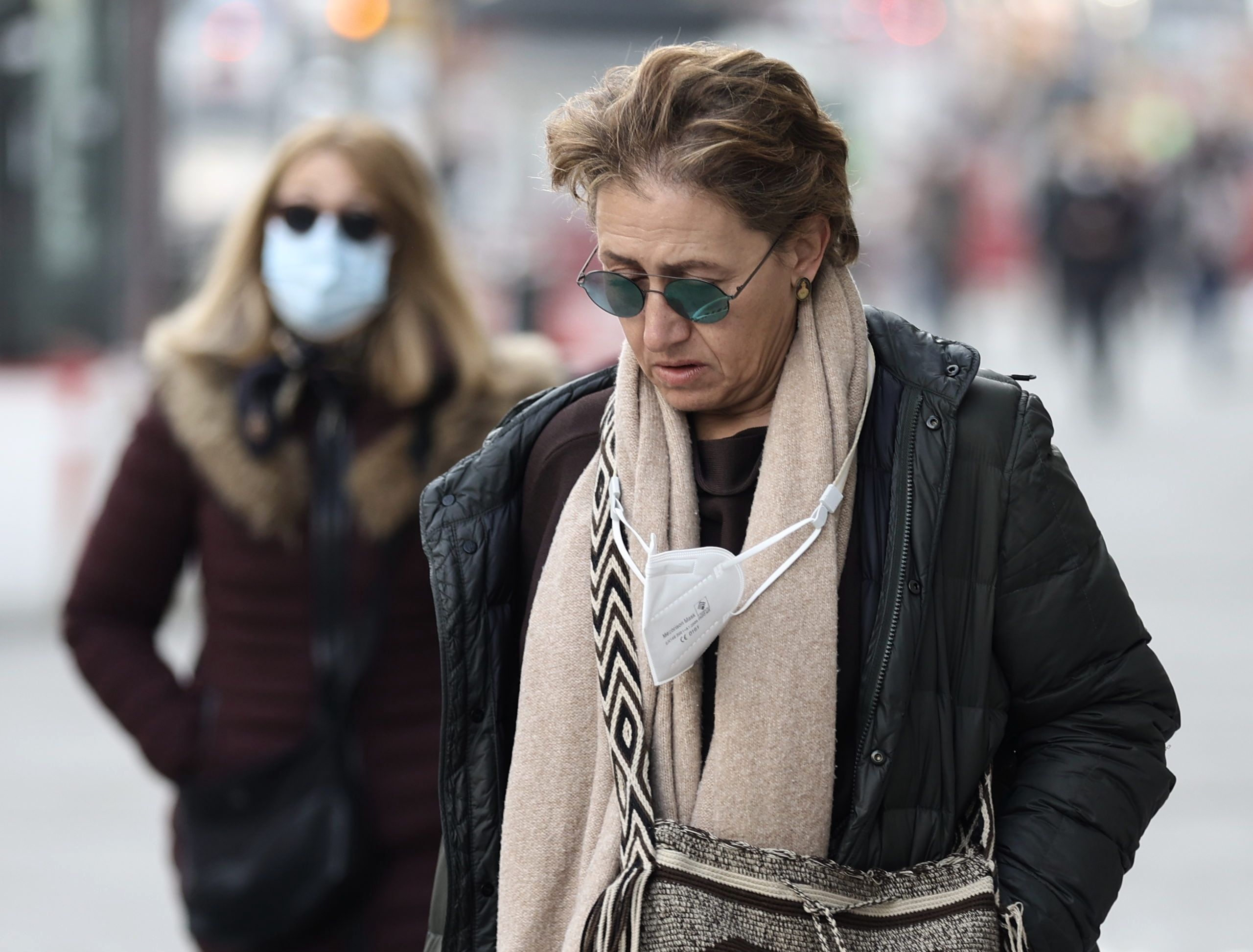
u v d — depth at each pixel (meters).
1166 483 38.81
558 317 42.41
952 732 6.86
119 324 27.97
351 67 39.34
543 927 6.98
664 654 6.52
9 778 19.73
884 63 78.31
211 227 34.81
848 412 6.90
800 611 6.68
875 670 6.75
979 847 6.93
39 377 27.22
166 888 16.70
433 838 9.73
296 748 9.64
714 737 6.68
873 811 6.69
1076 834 7.01
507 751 7.45
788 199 6.57
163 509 10.38
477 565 7.42
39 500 27.36
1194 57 114.38
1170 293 81.88
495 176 53.56
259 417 10.04
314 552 9.90
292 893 9.55
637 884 6.47
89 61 27.69
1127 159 49.94
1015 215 97.94
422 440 10.07
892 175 78.75
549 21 53.62
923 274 69.44
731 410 7.02
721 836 6.59
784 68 6.64
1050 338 69.19
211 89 37.03
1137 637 7.18
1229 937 15.23
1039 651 7.00
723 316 6.54
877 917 6.62
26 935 15.50
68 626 10.45
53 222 27.44
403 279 10.56
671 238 6.51
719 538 6.93
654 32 53.81
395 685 9.84
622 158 6.52
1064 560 6.97
